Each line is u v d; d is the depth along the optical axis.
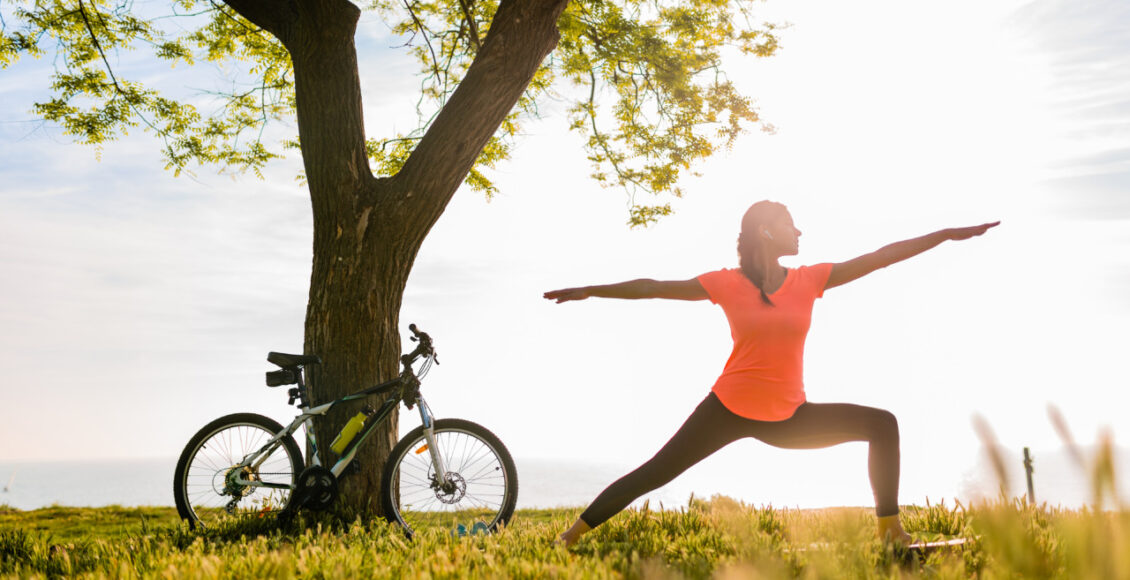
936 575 2.78
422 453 5.35
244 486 5.44
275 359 5.58
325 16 6.45
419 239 6.54
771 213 3.69
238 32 10.67
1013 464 0.87
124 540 4.86
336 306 6.20
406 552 4.09
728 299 3.66
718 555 3.56
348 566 3.50
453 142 6.38
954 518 4.41
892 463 3.50
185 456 5.48
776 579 2.42
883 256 3.72
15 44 10.16
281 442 5.51
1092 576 1.35
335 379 6.09
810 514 4.86
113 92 10.73
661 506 5.18
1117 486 0.88
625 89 11.41
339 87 6.50
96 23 10.40
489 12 10.82
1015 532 1.51
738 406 3.56
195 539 4.80
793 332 3.56
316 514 5.56
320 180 6.39
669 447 3.75
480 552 3.77
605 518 3.95
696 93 11.03
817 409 3.57
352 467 5.55
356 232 6.31
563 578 3.00
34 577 3.79
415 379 5.43
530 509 12.25
